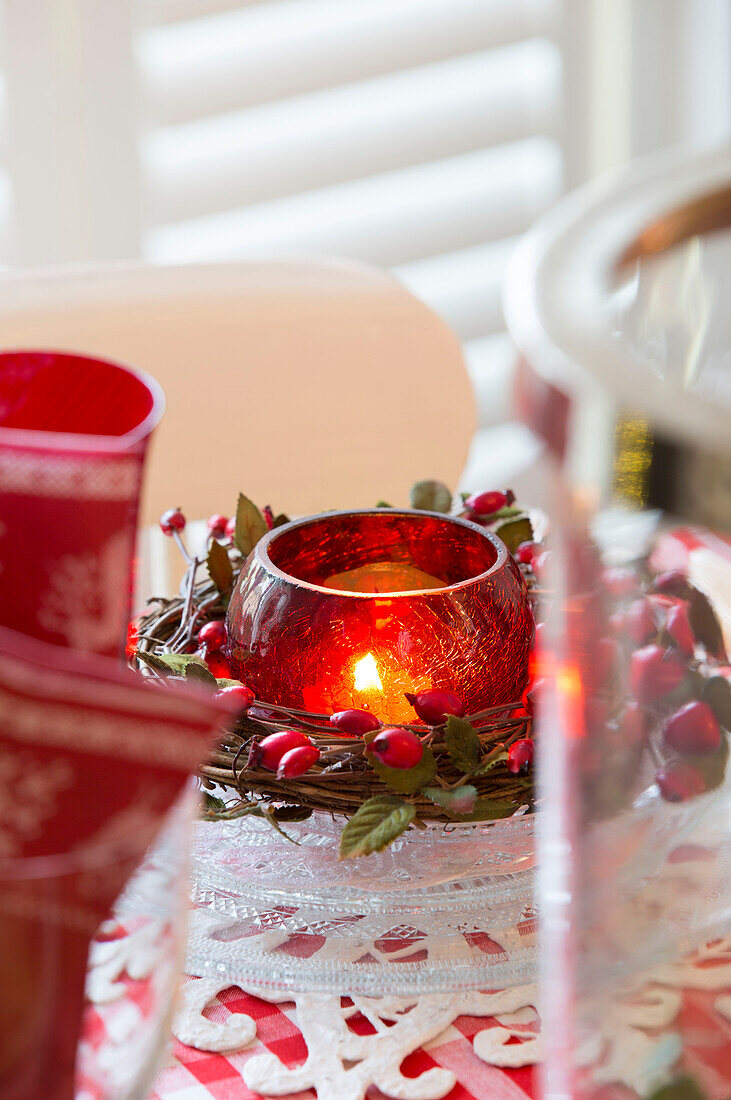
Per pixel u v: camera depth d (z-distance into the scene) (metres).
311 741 0.78
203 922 0.79
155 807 0.62
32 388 0.68
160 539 1.12
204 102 2.52
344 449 1.40
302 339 1.38
